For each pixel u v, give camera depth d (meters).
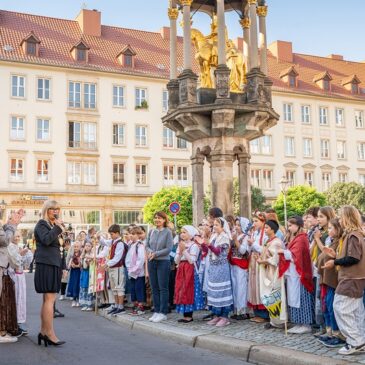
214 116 14.81
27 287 22.78
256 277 10.03
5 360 7.42
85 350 8.29
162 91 53.34
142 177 51.97
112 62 52.88
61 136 48.88
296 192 48.81
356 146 62.34
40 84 48.69
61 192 48.19
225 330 9.37
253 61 15.56
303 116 60.00
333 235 7.71
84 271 14.83
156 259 11.05
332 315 7.74
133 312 12.25
